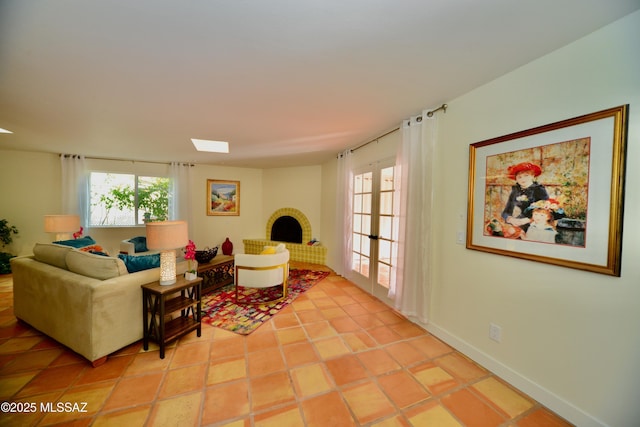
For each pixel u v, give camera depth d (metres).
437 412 1.48
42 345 2.09
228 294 3.39
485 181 1.88
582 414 1.38
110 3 1.08
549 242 1.51
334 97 2.07
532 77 1.58
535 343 1.59
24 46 1.38
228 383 1.69
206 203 5.56
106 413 1.42
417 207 2.43
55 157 4.45
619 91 1.24
